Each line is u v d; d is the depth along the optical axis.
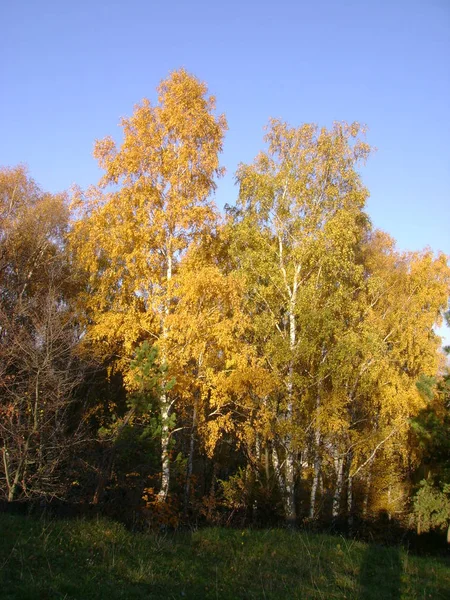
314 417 15.91
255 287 16.77
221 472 21.28
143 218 14.52
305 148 18.11
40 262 18.67
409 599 7.20
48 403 11.57
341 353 15.93
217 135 16.14
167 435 13.16
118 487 12.80
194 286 13.20
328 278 17.58
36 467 11.91
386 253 23.20
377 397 19.48
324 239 16.78
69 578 6.23
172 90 15.83
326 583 7.48
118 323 13.83
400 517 20.95
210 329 13.75
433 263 22.09
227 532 10.41
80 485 12.10
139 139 15.27
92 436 14.05
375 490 20.91
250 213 17.83
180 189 15.31
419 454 21.58
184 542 9.53
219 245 16.61
